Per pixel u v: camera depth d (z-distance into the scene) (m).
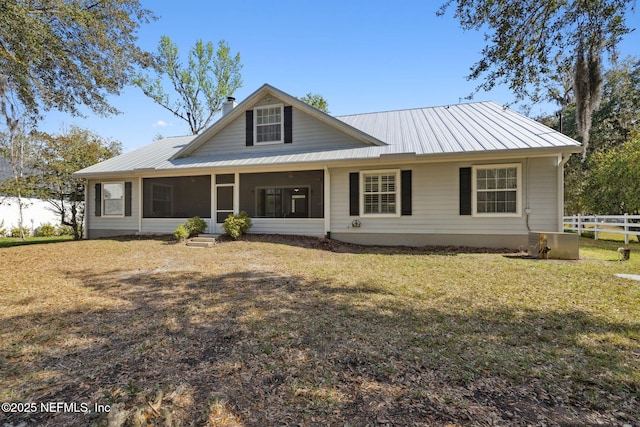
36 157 18.48
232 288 5.78
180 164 13.47
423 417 2.26
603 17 4.60
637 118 20.27
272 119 13.79
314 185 12.66
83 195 17.62
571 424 2.18
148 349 3.39
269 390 2.63
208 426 2.20
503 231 10.42
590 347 3.34
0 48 7.37
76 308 4.71
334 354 3.23
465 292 5.41
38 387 2.70
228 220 11.94
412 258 8.84
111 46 9.32
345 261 8.41
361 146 12.20
